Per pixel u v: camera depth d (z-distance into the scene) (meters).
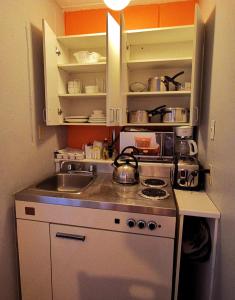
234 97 0.89
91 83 1.91
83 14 1.88
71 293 1.31
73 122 1.75
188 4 1.71
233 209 0.87
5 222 1.26
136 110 1.72
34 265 1.33
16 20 1.29
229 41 0.97
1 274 1.23
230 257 0.88
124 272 1.22
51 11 1.70
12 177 1.30
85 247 1.25
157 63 1.64
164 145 1.65
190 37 1.65
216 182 1.14
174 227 1.12
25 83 1.40
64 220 1.25
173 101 1.81
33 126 1.51
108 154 1.84
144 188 1.44
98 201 1.20
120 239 1.20
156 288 1.19
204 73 1.53
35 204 1.28
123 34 1.46
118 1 1.23
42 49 1.59
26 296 1.37
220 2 1.15
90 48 1.87
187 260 1.19
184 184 1.42
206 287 1.21
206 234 1.22
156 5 1.75
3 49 1.19
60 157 1.81
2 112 1.20
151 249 1.17
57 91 1.68
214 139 1.19
